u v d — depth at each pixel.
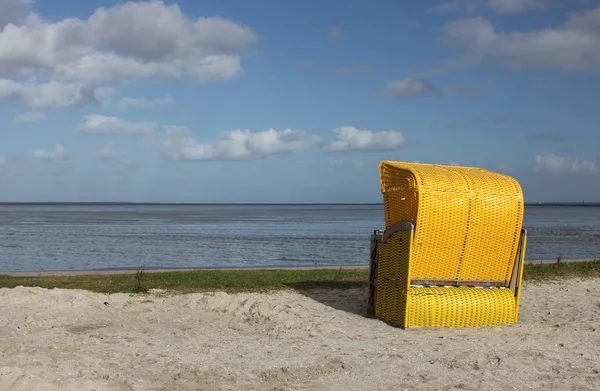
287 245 34.72
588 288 13.40
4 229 53.16
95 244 34.81
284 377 6.36
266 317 9.51
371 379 6.31
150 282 13.38
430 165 10.45
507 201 9.39
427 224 9.00
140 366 6.61
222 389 5.95
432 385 6.13
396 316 9.25
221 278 14.30
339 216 116.69
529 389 6.04
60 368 6.24
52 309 9.79
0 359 6.61
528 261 20.33
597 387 6.12
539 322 9.69
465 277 9.57
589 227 62.75
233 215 121.00
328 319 9.61
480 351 7.45
